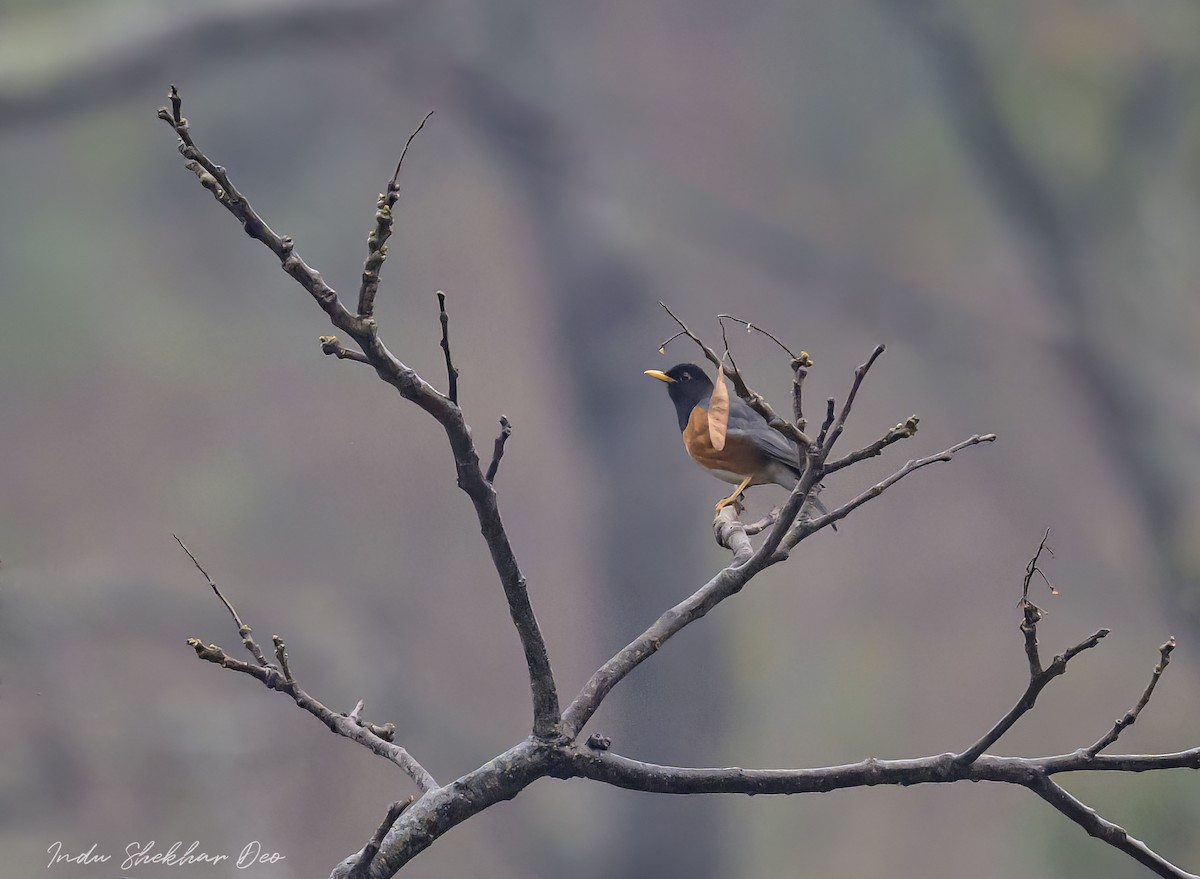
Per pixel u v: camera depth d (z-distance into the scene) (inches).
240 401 725.3
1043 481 702.5
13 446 700.0
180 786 558.6
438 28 665.0
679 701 682.2
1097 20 594.2
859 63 685.3
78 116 634.8
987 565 705.6
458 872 663.1
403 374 122.6
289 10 611.2
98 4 625.3
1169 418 635.5
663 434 707.4
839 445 718.5
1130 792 448.8
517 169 708.7
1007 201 629.3
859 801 672.4
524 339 730.8
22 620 584.1
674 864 671.1
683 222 689.6
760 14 701.3
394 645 695.7
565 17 709.3
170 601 643.5
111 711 574.9
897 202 679.1
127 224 708.0
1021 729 637.9
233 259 711.7
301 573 701.3
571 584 732.7
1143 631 637.9
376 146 713.0
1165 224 629.0
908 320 671.8
